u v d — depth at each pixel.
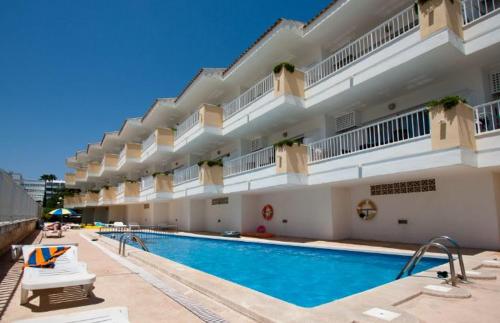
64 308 4.98
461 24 9.95
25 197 18.62
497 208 9.95
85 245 14.27
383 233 13.16
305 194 15.94
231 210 20.48
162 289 5.98
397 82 11.73
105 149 45.22
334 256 11.43
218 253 13.87
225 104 20.41
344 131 14.68
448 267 6.97
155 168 31.94
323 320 3.93
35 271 5.83
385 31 12.99
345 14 13.23
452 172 10.37
